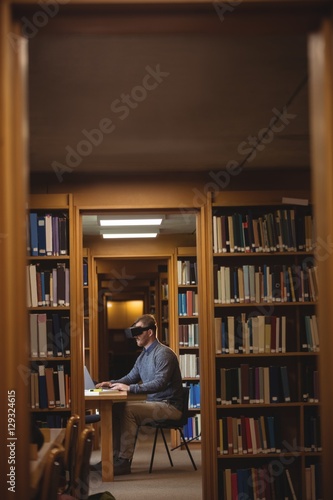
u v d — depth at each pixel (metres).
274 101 4.65
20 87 2.53
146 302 16.83
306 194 6.28
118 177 6.59
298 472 6.41
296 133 5.46
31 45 3.59
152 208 6.53
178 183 6.62
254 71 4.07
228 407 6.27
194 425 9.69
